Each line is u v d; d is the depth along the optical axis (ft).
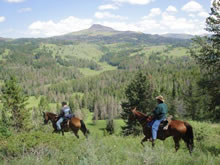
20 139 26.50
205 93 47.11
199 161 22.63
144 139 32.63
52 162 22.20
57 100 638.94
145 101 98.07
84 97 541.34
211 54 43.73
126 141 38.93
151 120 31.14
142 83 100.22
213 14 45.03
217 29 43.96
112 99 440.86
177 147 29.73
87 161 20.24
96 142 27.86
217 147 39.29
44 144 25.73
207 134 49.14
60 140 27.30
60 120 42.11
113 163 21.31
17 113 109.91
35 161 22.33
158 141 39.65
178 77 473.67
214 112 47.50
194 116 134.21
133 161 21.40
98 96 531.91
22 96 113.09
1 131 55.01
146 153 21.77
